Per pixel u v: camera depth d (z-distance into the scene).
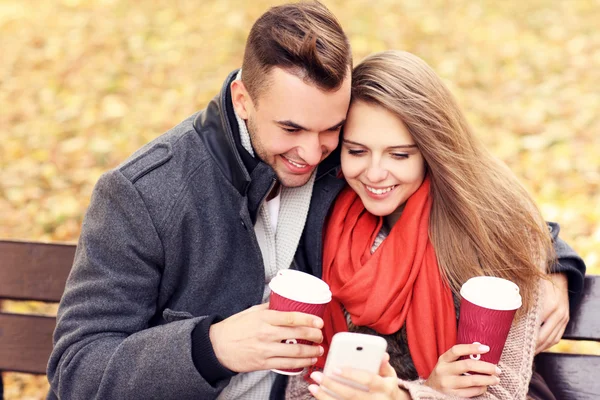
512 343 2.09
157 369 1.88
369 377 1.66
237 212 2.09
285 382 2.21
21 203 4.55
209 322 1.89
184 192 2.04
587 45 6.52
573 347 3.57
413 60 2.11
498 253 2.14
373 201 2.16
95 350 1.97
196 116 2.22
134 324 2.05
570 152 4.86
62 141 5.25
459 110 2.18
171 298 2.14
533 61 6.30
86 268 2.04
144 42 6.73
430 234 2.19
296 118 1.91
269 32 1.92
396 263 2.17
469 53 6.48
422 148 2.08
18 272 2.45
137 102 5.79
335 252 2.23
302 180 2.07
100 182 2.05
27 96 5.90
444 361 1.93
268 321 1.75
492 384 1.91
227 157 2.07
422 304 2.14
